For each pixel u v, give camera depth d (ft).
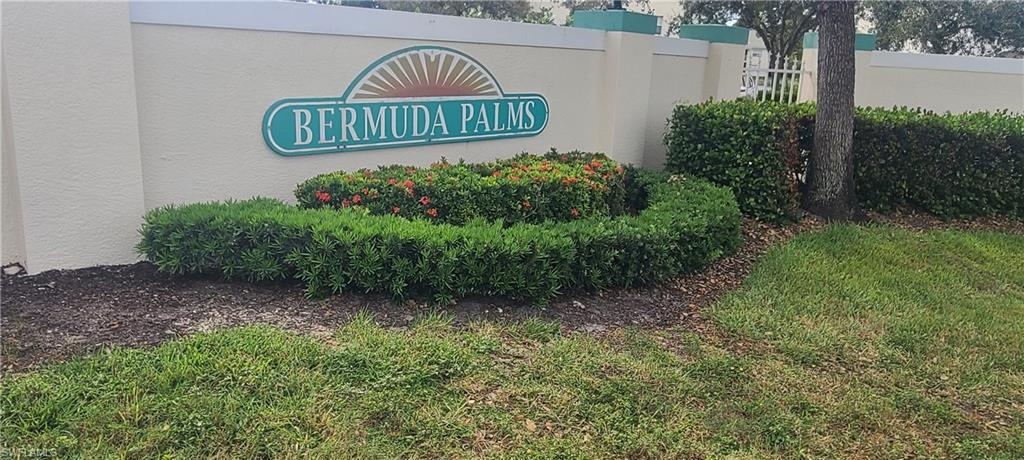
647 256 16.60
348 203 16.61
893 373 13.43
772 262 19.53
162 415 9.79
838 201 25.18
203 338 11.91
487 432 10.44
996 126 26.37
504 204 17.97
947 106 40.42
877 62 38.60
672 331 14.70
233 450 9.36
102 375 10.52
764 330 15.02
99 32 14.14
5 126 13.83
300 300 14.16
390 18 19.39
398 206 17.08
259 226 14.40
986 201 26.86
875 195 26.94
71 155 14.24
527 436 10.44
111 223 14.99
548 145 25.21
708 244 18.61
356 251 14.07
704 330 14.93
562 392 11.62
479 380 11.72
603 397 11.60
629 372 12.50
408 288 14.49
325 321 13.28
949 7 56.75
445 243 14.33
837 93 24.47
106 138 14.60
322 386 10.93
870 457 10.79
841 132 24.68
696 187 22.49
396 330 13.12
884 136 26.32
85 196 14.56
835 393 12.52
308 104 18.11
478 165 20.51
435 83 20.98
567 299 15.61
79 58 13.98
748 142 23.95
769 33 59.00
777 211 23.88
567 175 19.57
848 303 16.80
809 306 16.47
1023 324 16.28
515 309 14.73
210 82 16.28
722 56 31.48
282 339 12.14
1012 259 21.88
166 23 15.33
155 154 15.72
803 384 12.75
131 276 14.75
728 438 10.89
